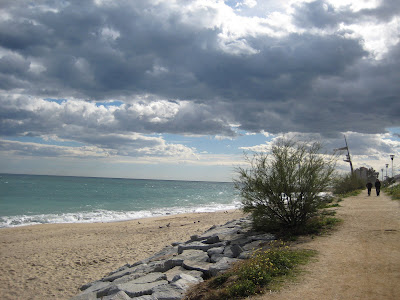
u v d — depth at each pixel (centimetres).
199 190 9156
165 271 823
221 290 527
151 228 1978
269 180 1025
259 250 754
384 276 532
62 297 873
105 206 3581
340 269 581
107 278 907
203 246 963
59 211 2972
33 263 1214
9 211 2836
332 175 1038
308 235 930
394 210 1395
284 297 472
